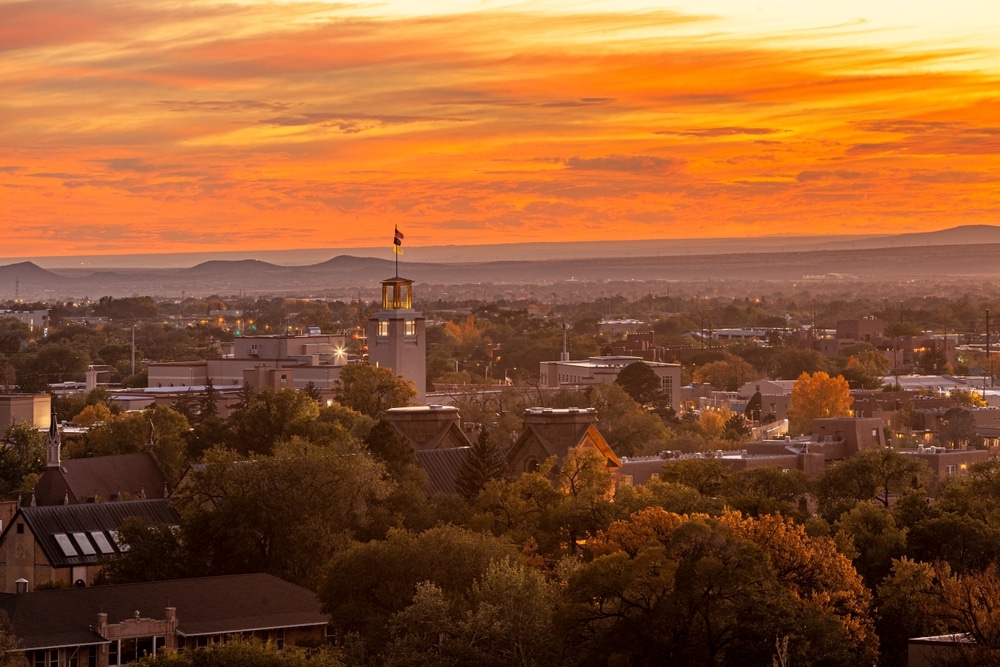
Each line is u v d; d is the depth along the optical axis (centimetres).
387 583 18862
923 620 18662
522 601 17475
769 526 19025
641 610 17488
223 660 16338
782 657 14100
